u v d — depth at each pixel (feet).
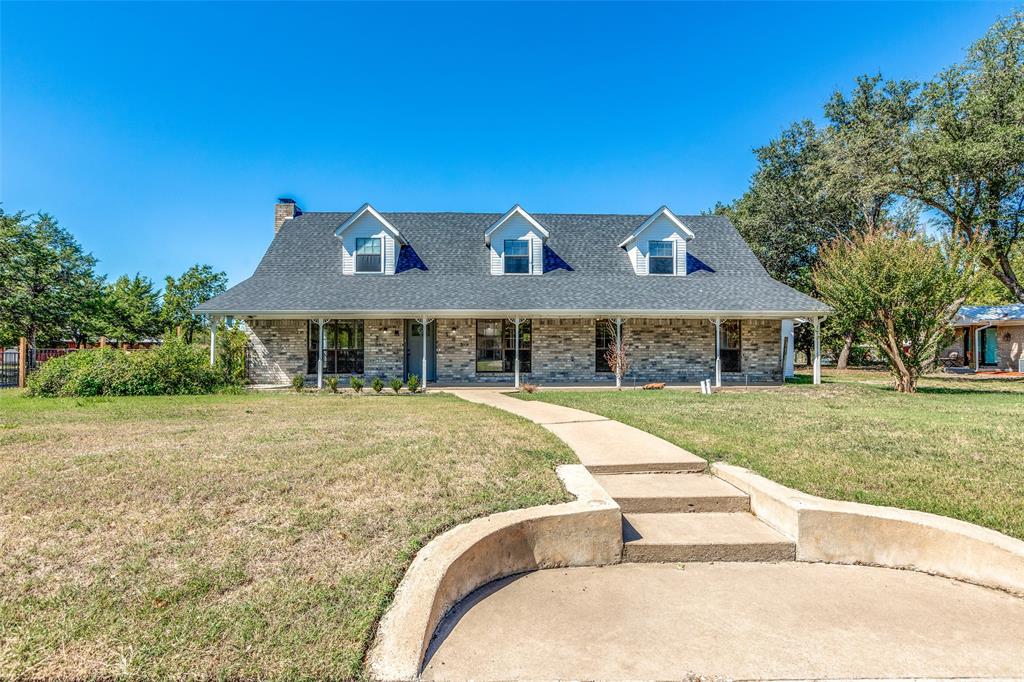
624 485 15.30
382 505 12.65
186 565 9.73
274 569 9.67
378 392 44.68
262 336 51.96
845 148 73.00
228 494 13.21
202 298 108.99
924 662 8.12
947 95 65.16
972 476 15.49
